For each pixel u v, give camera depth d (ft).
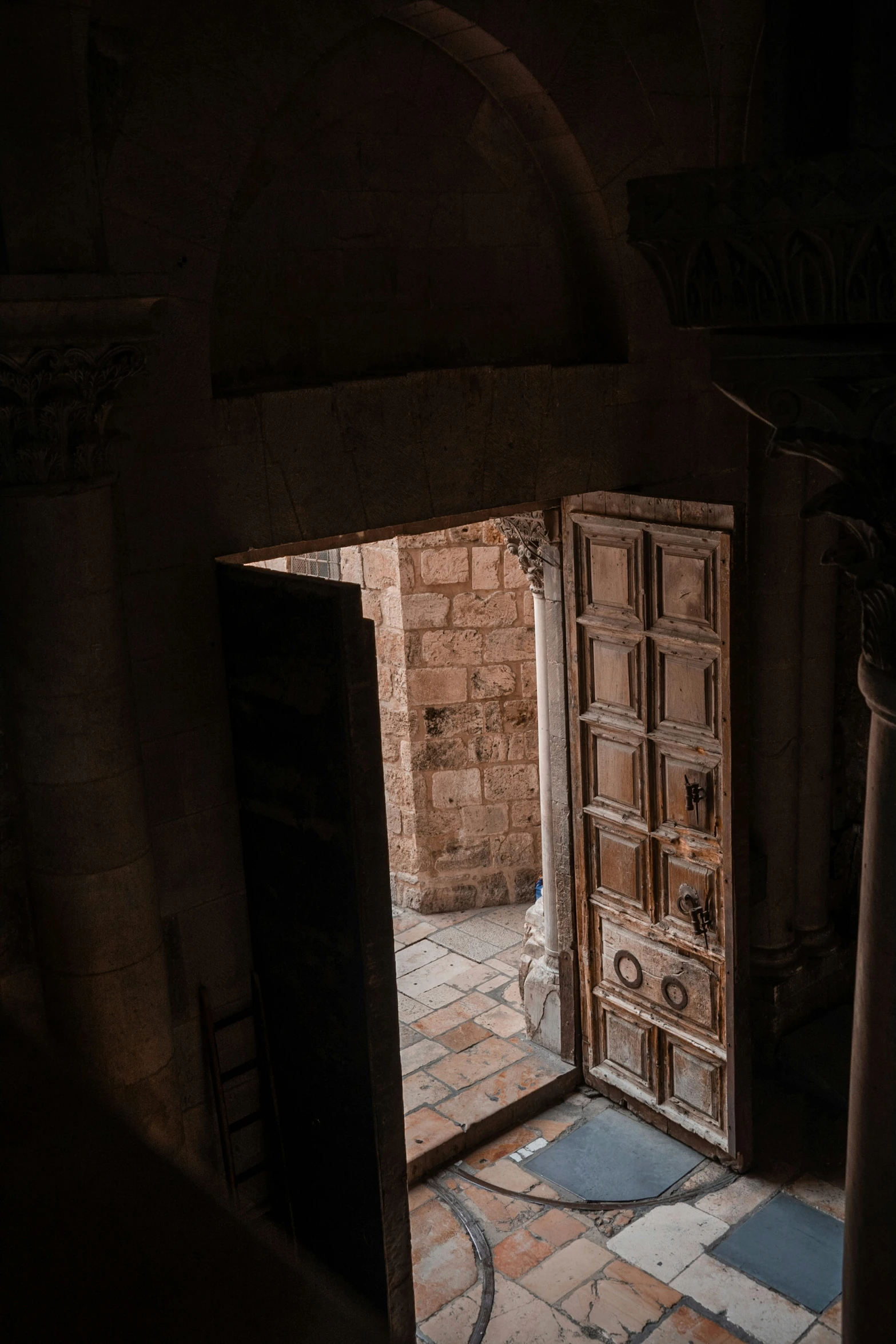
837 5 9.05
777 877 24.08
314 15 15.30
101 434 13.56
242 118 14.83
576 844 22.94
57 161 12.62
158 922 15.08
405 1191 15.66
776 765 23.54
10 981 14.71
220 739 16.12
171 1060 15.34
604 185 19.08
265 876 16.21
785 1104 23.49
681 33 19.51
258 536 16.12
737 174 9.21
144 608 15.08
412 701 30.35
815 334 9.79
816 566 23.03
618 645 21.07
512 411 18.86
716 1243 19.93
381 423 17.28
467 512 19.22
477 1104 23.29
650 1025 22.40
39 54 12.36
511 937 30.37
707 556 18.94
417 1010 26.99
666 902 21.47
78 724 13.75
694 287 10.13
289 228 16.61
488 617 29.94
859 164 8.37
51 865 14.20
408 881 32.01
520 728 30.96
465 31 17.12
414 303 18.35
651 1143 22.61
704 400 21.50
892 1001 11.37
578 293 20.59
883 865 11.27
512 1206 21.11
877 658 11.18
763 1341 17.89
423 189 18.11
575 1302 18.84
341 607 13.56
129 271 14.06
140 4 13.69
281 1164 17.15
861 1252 12.07
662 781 20.94
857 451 10.02
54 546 13.21
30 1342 1.02
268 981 16.74
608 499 20.38
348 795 14.19
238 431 15.65
